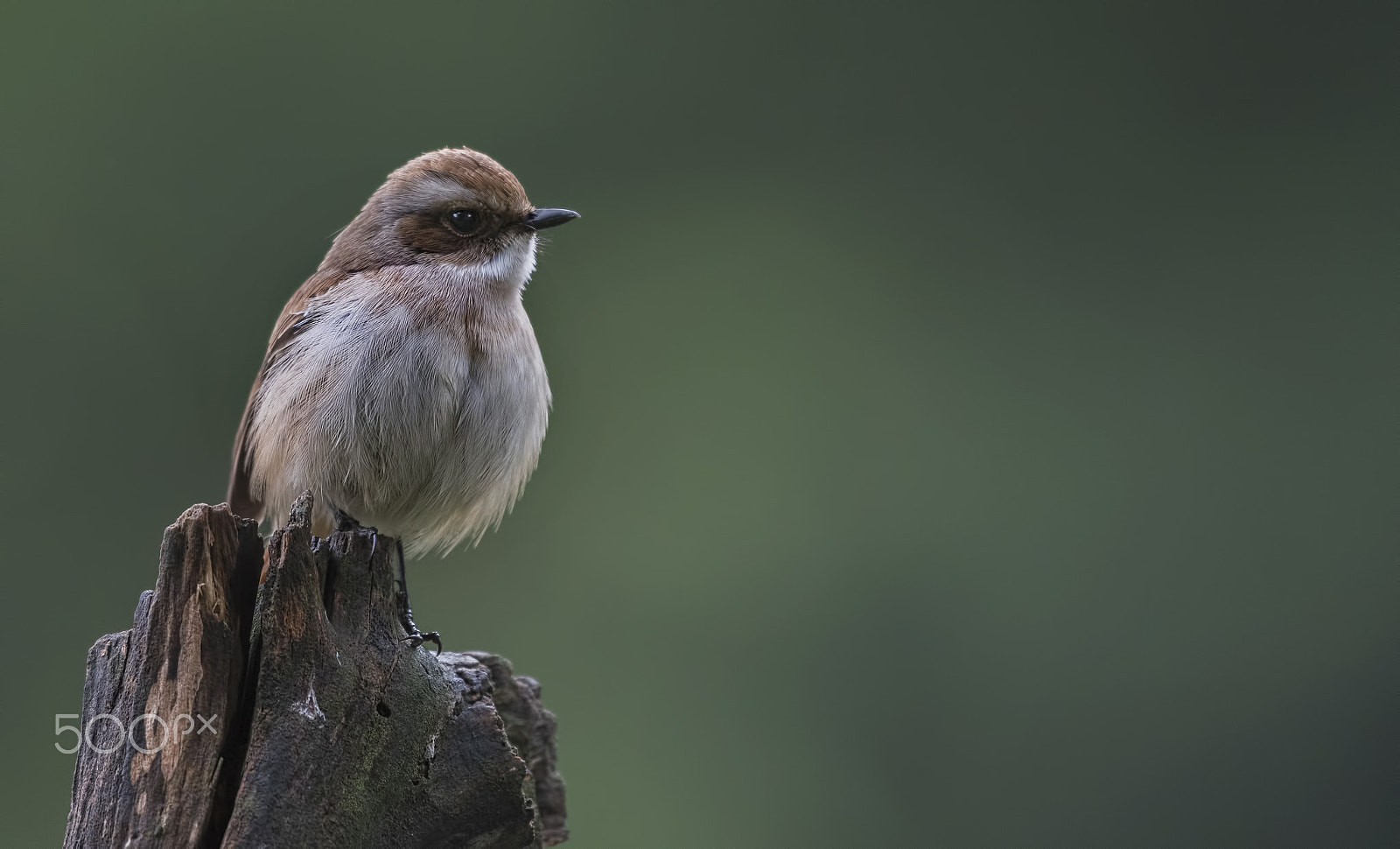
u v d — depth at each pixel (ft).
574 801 65.92
